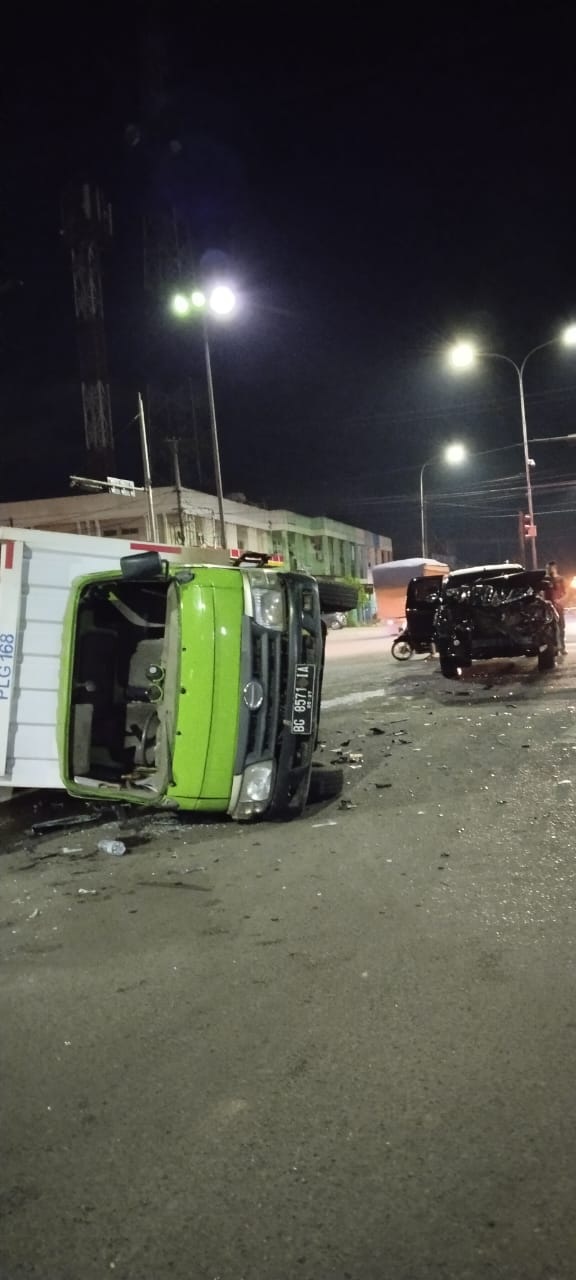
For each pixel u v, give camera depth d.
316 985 4.22
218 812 7.12
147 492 33.00
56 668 7.50
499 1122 3.10
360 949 4.61
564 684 14.06
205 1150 3.04
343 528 78.75
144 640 8.19
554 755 8.97
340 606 9.03
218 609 6.62
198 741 6.62
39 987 4.35
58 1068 3.60
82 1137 3.15
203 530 57.31
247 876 5.86
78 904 5.50
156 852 6.53
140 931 5.00
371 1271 2.48
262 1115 3.22
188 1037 3.80
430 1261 2.51
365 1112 3.20
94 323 62.38
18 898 5.66
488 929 4.77
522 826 6.64
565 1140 2.99
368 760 9.31
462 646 15.73
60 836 7.11
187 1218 2.72
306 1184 2.84
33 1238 2.68
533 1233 2.59
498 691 13.88
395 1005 3.98
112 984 4.34
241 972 4.41
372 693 14.84
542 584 16.17
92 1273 2.53
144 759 7.81
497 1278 2.44
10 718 7.34
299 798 7.16
